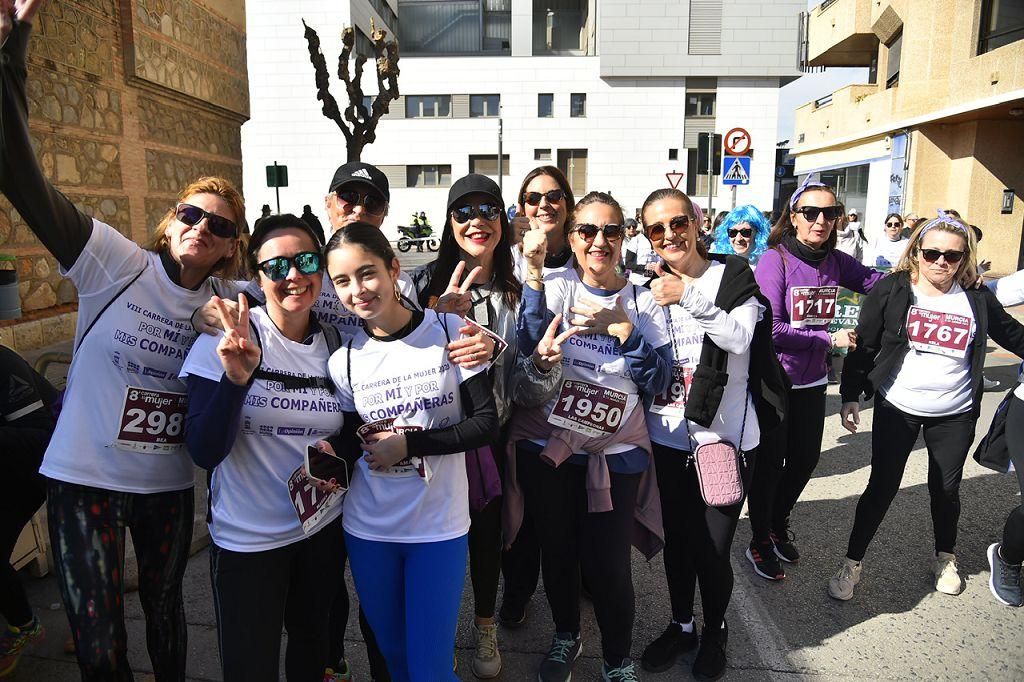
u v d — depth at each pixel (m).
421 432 2.07
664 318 2.70
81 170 7.70
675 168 36.69
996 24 14.73
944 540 3.39
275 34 34.78
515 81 36.22
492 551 2.71
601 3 35.41
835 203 3.55
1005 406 3.32
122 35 8.30
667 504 2.83
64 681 2.63
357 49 35.81
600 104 36.34
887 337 3.28
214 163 10.64
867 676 2.73
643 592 3.44
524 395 2.51
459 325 2.23
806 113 23.81
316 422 2.11
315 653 2.27
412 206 36.91
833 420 6.34
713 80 36.22
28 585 3.29
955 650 2.89
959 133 16.12
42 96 7.11
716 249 5.82
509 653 2.91
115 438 2.09
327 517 2.17
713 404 2.53
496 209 2.66
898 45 18.27
